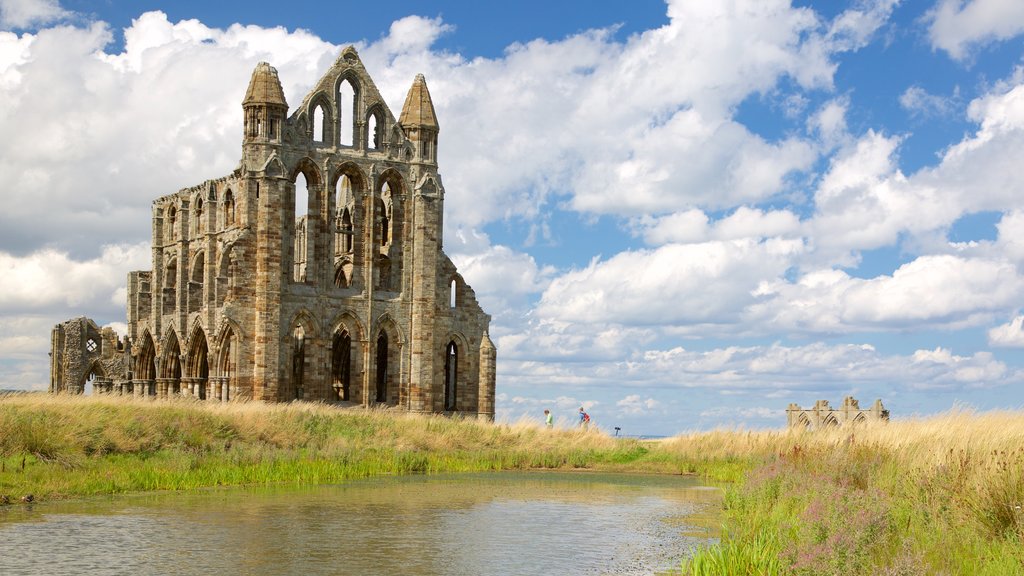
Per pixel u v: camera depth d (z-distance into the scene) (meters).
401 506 47.19
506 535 39.41
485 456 74.88
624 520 43.78
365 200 104.88
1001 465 33.62
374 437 76.06
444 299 108.62
